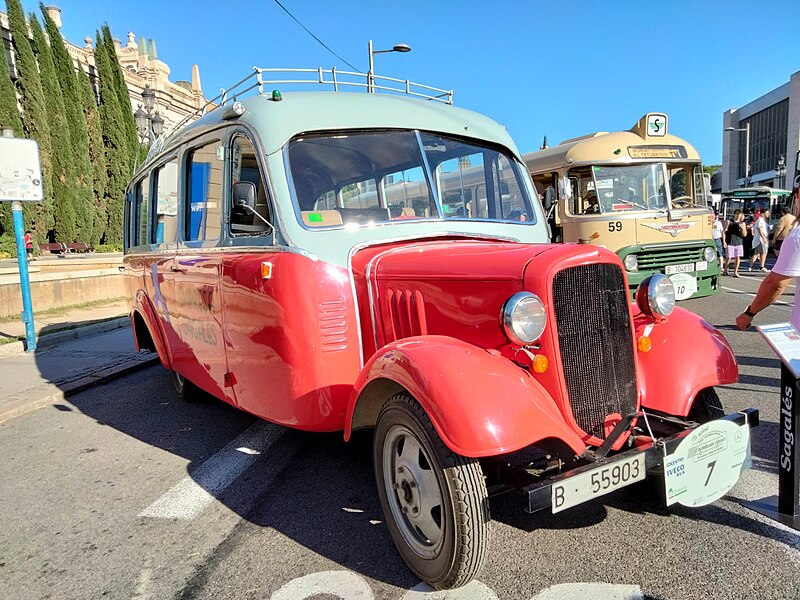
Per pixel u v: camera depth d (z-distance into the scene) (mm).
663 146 11047
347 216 3746
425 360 2639
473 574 2605
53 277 13109
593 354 2945
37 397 6500
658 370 3256
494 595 2680
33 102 26484
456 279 3012
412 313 3240
